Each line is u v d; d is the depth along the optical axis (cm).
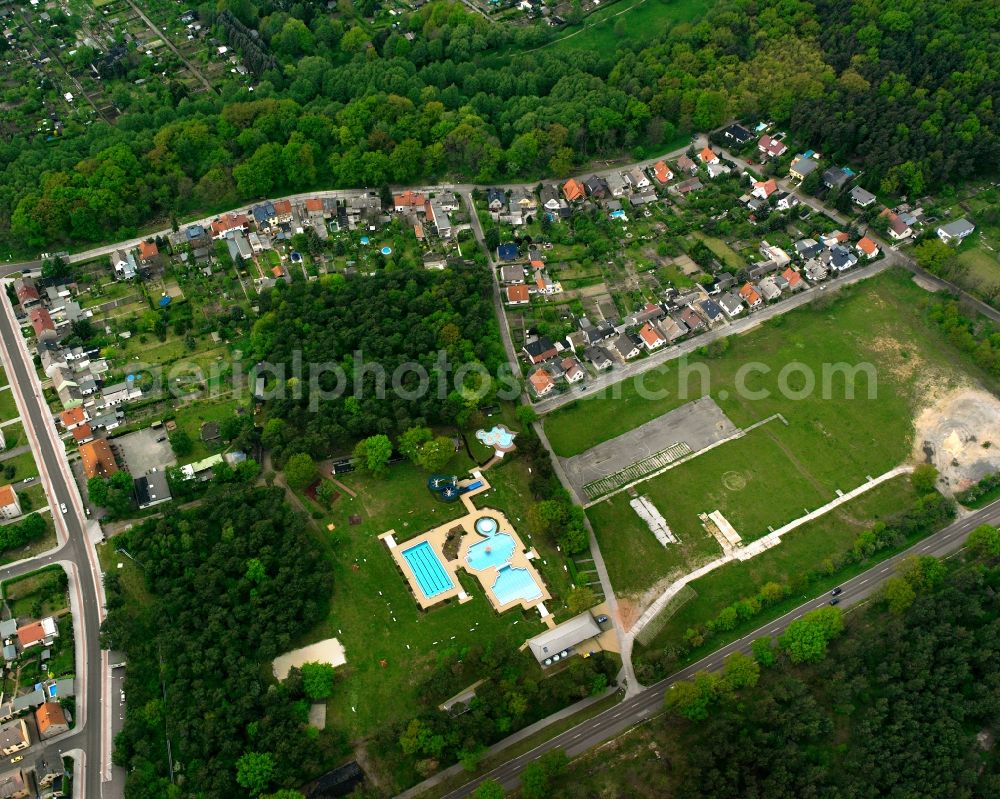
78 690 15800
